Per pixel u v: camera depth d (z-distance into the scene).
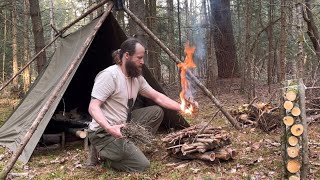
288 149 3.13
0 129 5.57
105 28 5.48
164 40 12.07
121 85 3.83
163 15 12.66
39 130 4.51
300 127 3.08
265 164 3.75
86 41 4.65
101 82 3.74
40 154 4.73
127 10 5.22
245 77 9.42
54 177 3.82
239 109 5.81
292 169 3.14
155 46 11.31
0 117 8.07
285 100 3.12
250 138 4.83
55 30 6.10
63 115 5.91
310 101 5.87
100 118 3.62
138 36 7.55
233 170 3.65
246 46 9.30
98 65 6.20
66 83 4.59
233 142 4.64
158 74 11.70
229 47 11.51
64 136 5.02
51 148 4.93
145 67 5.09
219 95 9.29
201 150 3.79
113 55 3.93
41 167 4.21
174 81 13.49
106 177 3.71
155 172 3.74
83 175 3.82
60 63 5.43
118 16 11.70
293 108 3.09
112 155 3.81
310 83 5.98
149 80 5.21
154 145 4.63
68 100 6.57
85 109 6.65
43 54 8.45
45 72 5.69
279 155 3.98
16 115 5.52
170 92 10.82
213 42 11.77
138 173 3.73
